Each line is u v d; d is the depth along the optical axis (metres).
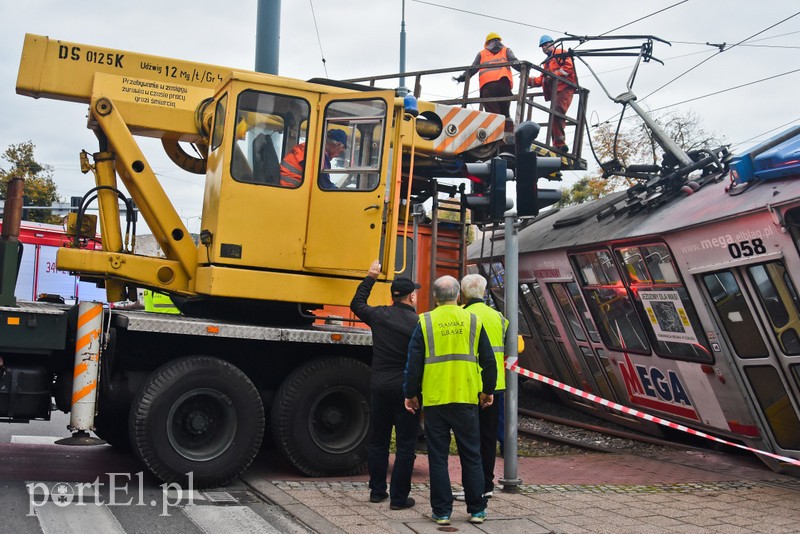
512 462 7.32
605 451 10.40
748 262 8.71
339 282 7.58
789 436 8.96
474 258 15.86
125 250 8.17
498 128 10.27
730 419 9.86
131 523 5.54
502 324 6.98
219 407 6.98
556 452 10.44
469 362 5.91
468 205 7.44
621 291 11.44
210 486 6.92
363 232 7.39
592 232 12.14
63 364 7.02
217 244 7.27
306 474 7.43
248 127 7.41
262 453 8.84
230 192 7.30
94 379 6.77
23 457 7.83
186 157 9.17
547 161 7.18
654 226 10.25
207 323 7.04
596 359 12.86
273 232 7.40
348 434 7.63
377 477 6.55
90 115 8.26
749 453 10.28
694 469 9.23
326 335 7.44
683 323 10.17
